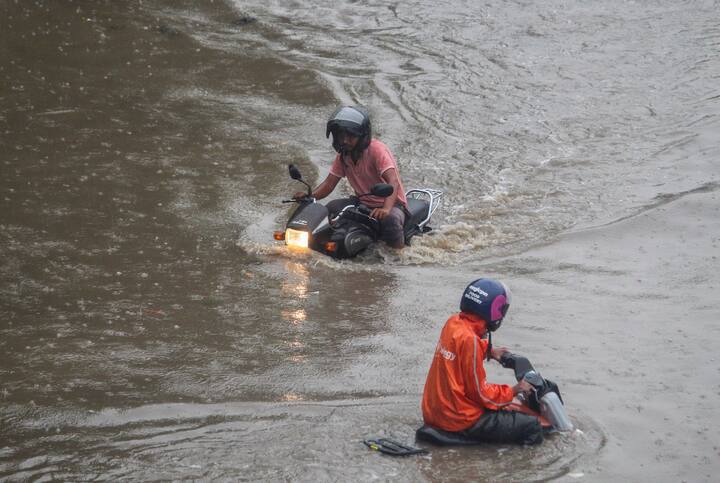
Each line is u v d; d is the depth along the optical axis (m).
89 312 28.47
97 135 46.09
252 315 28.80
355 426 21.58
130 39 61.69
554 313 28.92
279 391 23.69
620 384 23.97
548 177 42.38
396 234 34.41
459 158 44.94
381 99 53.16
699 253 33.59
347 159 34.94
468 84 55.47
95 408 22.34
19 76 53.53
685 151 44.59
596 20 66.88
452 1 72.31
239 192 40.53
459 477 19.14
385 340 27.06
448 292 31.05
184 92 53.41
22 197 38.12
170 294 30.25
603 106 51.44
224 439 20.84
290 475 19.16
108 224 36.12
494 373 24.84
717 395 23.30
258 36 65.06
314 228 33.94
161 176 41.72
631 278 31.70
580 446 20.62
